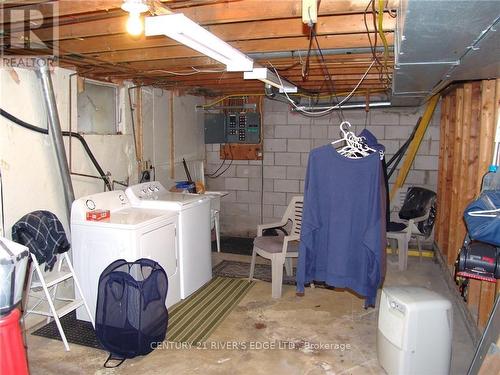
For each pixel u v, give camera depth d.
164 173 5.19
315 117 5.77
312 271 2.82
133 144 4.57
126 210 3.65
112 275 2.80
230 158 6.18
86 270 3.26
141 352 2.79
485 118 2.98
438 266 4.73
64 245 3.07
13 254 2.05
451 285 3.93
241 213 6.25
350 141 2.86
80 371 2.64
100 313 2.82
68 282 3.58
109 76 4.15
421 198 5.02
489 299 2.87
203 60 3.36
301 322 3.33
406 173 5.40
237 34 2.51
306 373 2.62
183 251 3.73
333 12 1.99
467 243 2.35
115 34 2.49
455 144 4.13
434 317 2.39
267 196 6.10
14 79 3.09
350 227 2.67
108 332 2.80
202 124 6.14
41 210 3.23
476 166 3.64
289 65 3.43
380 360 2.65
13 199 3.11
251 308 3.60
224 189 6.29
